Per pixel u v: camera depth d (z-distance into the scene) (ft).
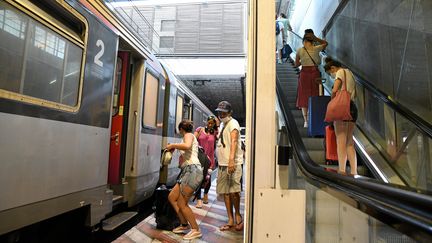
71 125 8.34
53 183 7.52
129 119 13.64
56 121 7.68
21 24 6.58
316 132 14.12
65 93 8.11
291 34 31.65
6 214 6.02
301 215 3.59
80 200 8.75
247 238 3.73
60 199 7.79
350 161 10.53
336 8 20.38
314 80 15.46
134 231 12.51
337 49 20.07
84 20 9.00
